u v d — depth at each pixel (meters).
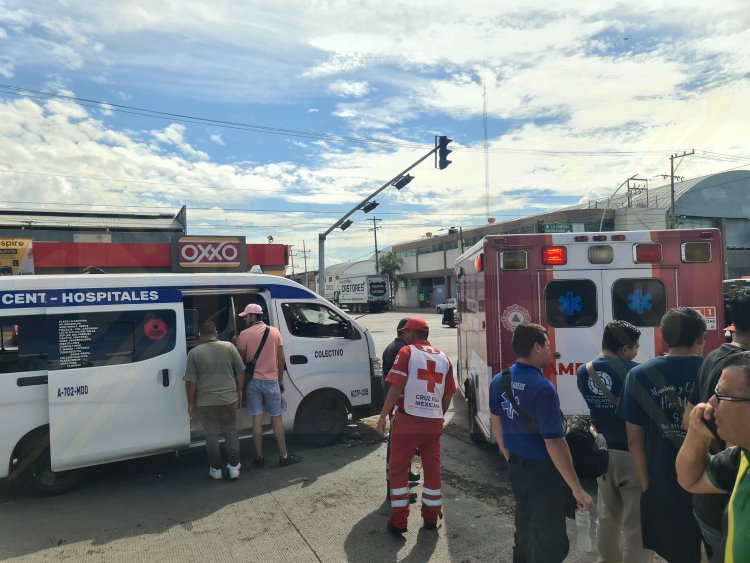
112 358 5.09
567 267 5.09
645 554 3.06
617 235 5.05
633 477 3.04
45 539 4.02
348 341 6.56
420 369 4.00
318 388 6.28
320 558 3.66
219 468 5.30
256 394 5.61
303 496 4.80
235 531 4.12
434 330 24.31
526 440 2.84
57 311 4.90
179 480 5.31
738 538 1.71
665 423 2.57
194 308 6.08
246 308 5.78
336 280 58.72
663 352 4.96
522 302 5.14
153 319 5.30
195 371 5.15
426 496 4.05
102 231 20.38
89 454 4.89
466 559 3.62
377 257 63.19
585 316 5.07
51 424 4.76
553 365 5.09
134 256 17.72
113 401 5.02
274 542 3.92
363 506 4.55
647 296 5.02
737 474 1.82
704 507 2.10
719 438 1.92
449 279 52.84
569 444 2.85
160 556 3.73
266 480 5.23
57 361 4.86
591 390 3.18
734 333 2.31
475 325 6.04
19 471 4.75
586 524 2.92
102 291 5.09
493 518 4.27
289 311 6.25
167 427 5.28
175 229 21.78
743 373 1.76
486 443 6.39
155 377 5.23
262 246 20.88
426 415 3.95
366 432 6.92
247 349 5.62
